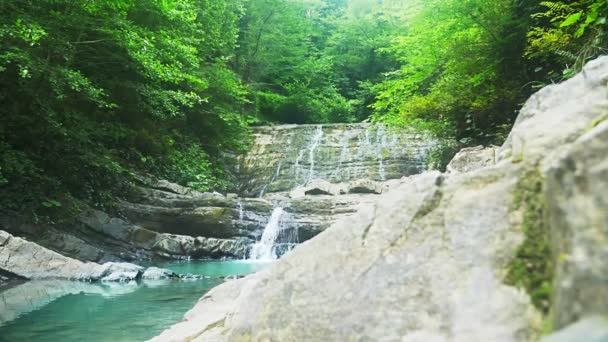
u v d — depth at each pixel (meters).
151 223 11.98
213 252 11.95
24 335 4.16
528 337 1.30
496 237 1.59
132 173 12.78
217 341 2.61
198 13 17.23
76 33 11.37
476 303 1.48
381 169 19.77
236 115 19.36
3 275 7.07
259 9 26.25
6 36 9.10
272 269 2.33
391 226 1.97
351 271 1.93
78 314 5.03
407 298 1.68
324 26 34.56
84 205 10.77
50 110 10.41
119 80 13.16
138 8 12.26
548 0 8.76
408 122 12.84
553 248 1.20
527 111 2.33
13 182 9.70
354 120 28.34
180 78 12.30
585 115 1.75
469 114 11.58
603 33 5.56
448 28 11.39
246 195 19.12
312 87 29.02
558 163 1.19
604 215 1.00
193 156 17.02
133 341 3.98
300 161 20.72
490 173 1.82
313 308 1.92
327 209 14.19
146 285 7.13
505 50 10.23
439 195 1.91
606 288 0.92
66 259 7.69
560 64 8.64
